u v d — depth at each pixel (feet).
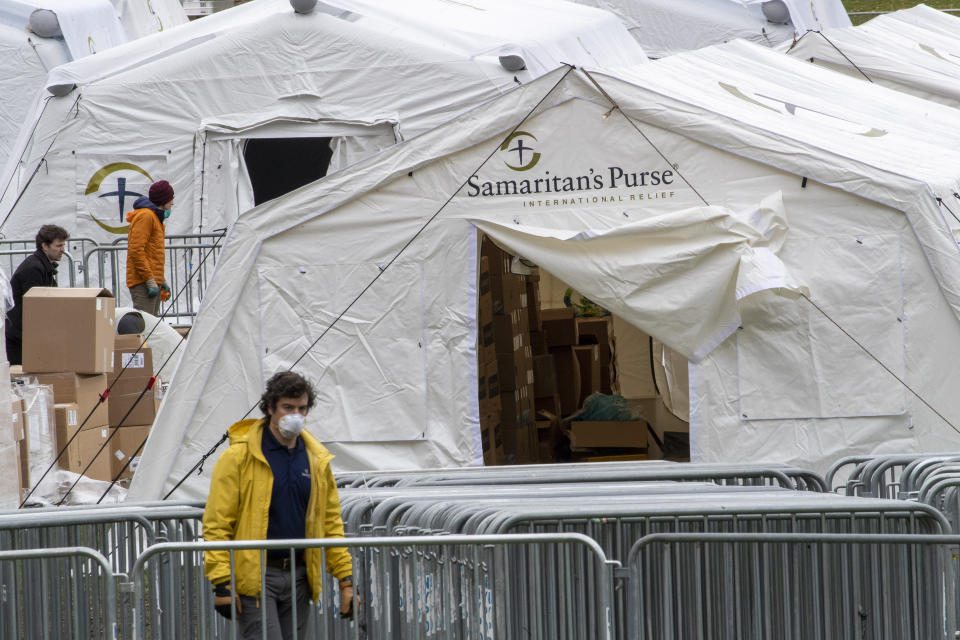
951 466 74.28
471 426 98.99
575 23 178.70
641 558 58.54
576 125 98.22
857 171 94.58
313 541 52.44
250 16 165.68
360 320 99.86
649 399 136.05
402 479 81.87
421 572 58.29
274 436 55.57
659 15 212.64
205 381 99.55
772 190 96.07
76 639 59.31
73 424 108.17
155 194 137.49
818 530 60.39
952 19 226.79
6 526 64.39
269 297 100.01
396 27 156.04
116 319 129.80
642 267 95.50
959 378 94.17
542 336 130.62
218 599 53.93
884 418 94.63
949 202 95.91
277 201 99.71
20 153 159.63
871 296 94.79
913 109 141.79
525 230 97.19
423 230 99.40
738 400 95.66
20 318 123.95
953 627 54.90
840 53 182.19
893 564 55.93
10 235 157.28
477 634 55.62
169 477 99.14
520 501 64.95
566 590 57.88
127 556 67.97
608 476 79.71
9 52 180.14
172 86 156.66
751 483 81.66
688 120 96.63
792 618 56.39
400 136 152.76
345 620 59.88
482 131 98.68
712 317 95.61
